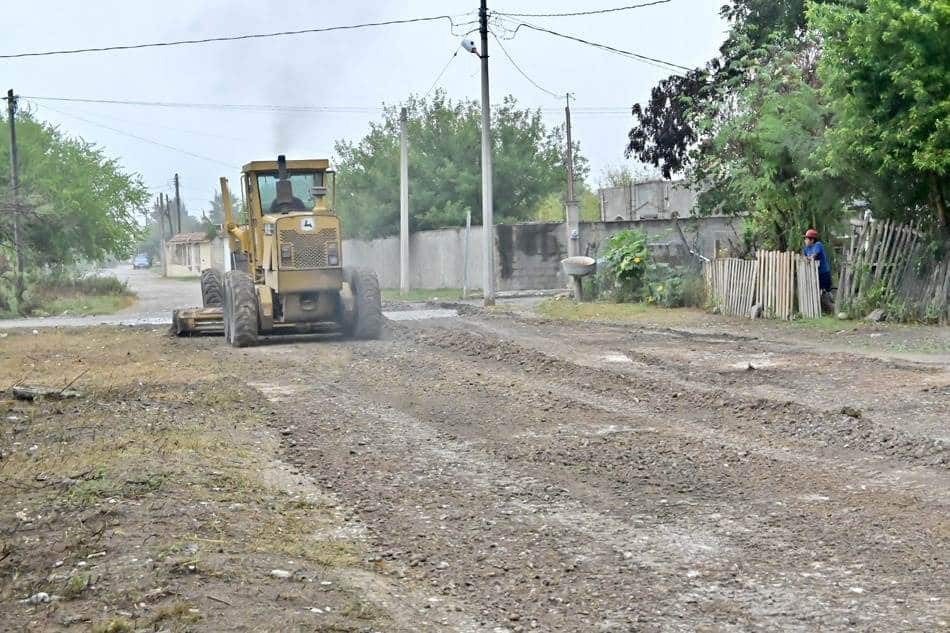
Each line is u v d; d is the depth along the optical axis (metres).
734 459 9.49
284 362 17.12
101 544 6.80
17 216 33.84
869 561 6.64
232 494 8.36
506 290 37.69
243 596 5.92
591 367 15.08
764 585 6.27
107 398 13.49
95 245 48.03
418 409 12.45
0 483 8.62
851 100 18.91
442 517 7.88
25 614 5.68
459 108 48.72
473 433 11.00
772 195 22.41
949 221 19.16
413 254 43.06
